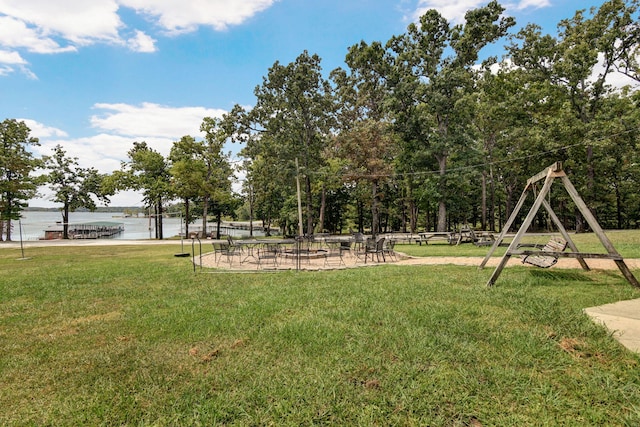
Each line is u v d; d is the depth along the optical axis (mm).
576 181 24781
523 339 3465
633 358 2994
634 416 2248
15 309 5516
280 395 2650
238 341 3740
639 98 21828
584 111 23359
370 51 27172
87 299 6137
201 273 8867
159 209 36969
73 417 2508
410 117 26047
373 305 4887
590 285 5770
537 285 5938
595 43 21672
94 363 3352
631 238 14328
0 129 30656
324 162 32031
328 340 3639
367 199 33375
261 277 7973
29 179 31406
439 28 25719
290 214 37125
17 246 24078
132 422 2438
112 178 35250
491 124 28953
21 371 3246
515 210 7680
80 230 46125
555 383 2686
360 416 2369
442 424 2268
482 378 2797
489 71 25859
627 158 23609
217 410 2494
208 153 33562
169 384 2906
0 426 2445
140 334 4121
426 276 7168
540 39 22969
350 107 34000
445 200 26344
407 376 2840
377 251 10969
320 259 12344
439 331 3783
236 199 41562
